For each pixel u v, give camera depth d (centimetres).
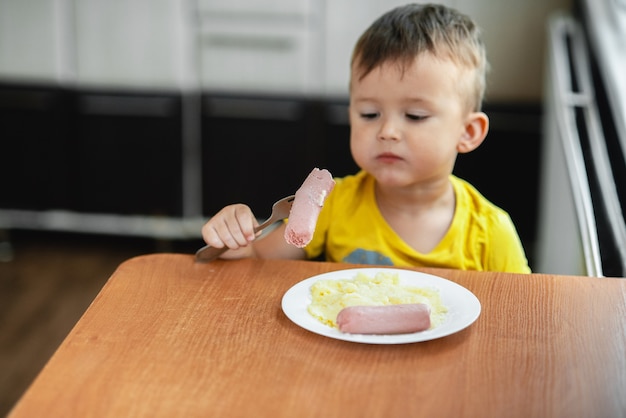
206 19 292
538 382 80
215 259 113
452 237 136
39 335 242
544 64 278
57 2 294
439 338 89
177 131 303
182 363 82
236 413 73
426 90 125
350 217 140
